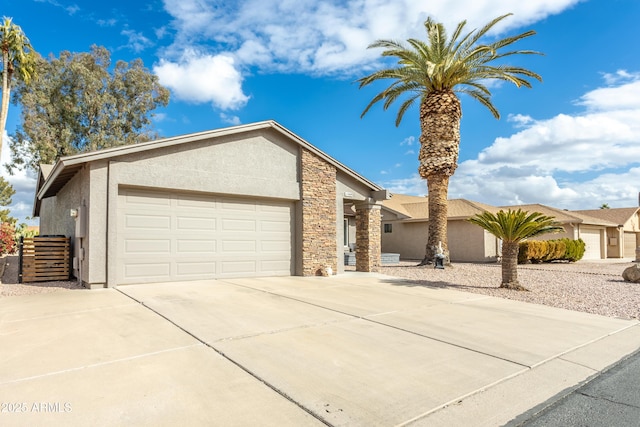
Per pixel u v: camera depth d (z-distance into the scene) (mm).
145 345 5023
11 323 6066
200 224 10992
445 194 17281
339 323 6461
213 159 11031
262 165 12031
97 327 5859
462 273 15297
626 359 5125
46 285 10000
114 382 3844
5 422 3021
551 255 22703
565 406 3662
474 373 4391
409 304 8320
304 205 12789
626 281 13547
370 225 14695
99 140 31391
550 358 5000
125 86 33906
